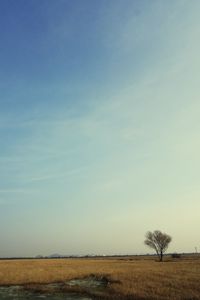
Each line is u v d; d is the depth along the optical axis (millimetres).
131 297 38469
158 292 40781
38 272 67125
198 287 44031
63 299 39719
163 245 131875
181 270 68375
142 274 60812
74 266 88438
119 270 70562
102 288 47344
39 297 41188
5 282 52844
